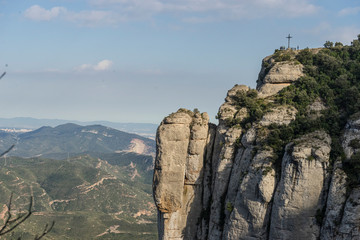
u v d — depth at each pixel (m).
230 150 68.94
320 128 62.38
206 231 71.94
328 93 67.62
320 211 56.47
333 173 56.41
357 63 73.31
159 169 73.06
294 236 56.88
